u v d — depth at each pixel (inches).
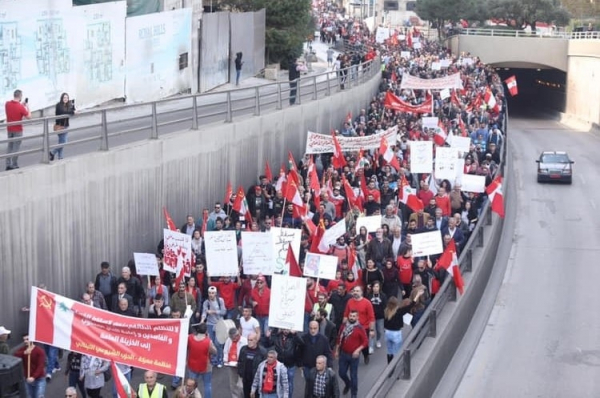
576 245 1290.6
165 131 1063.6
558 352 876.6
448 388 760.3
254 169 1190.3
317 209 963.3
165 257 736.3
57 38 1080.2
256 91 1208.8
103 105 1244.5
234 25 1764.3
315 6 4539.9
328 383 566.3
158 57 1376.7
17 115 800.3
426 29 4505.4
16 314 713.6
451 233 941.8
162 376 710.5
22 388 391.5
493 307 1008.9
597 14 4126.5
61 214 767.1
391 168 1138.7
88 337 555.2
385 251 826.8
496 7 3656.5
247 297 743.7
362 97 1820.9
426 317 736.3
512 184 1733.5
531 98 3597.4
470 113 1672.0
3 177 692.1
